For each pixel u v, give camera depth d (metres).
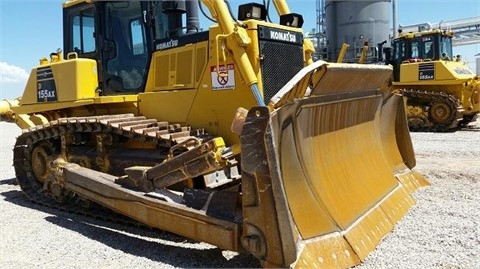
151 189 4.36
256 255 3.38
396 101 6.16
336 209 4.02
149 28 5.83
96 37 6.30
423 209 5.32
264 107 3.27
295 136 3.84
